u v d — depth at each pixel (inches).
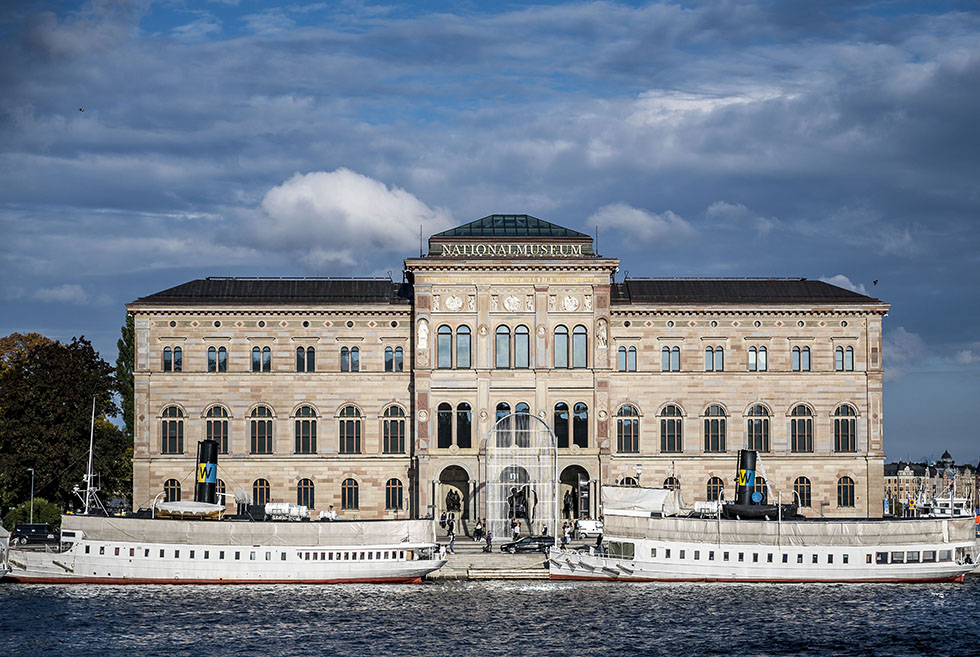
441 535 5649.6
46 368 5816.9
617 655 3548.2
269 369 5802.2
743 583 4667.8
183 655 3499.0
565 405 5718.5
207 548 4586.6
